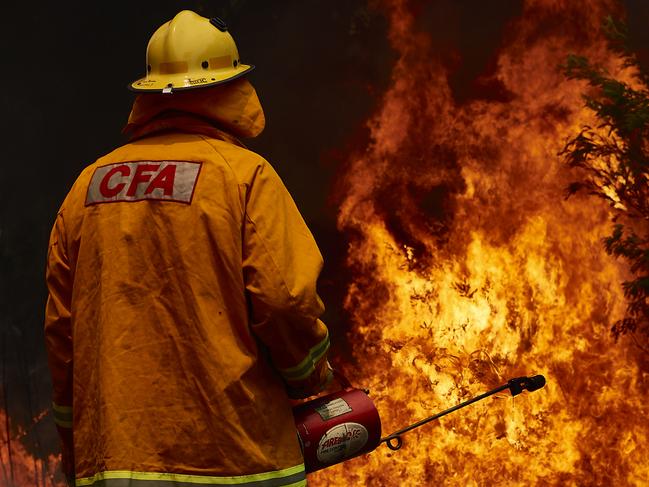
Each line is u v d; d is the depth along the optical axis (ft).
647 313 25.71
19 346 43.91
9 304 44.65
